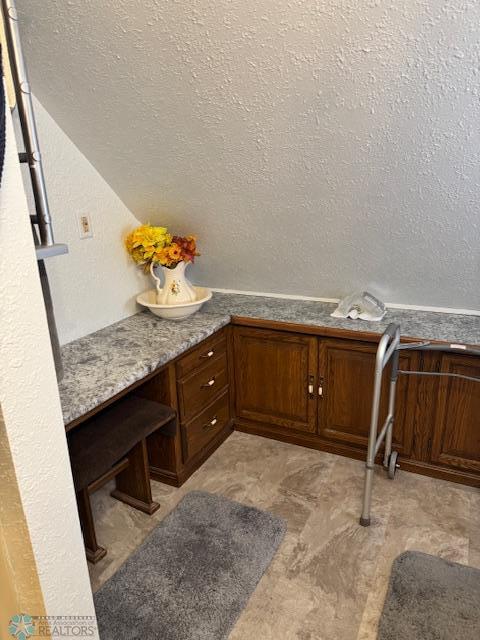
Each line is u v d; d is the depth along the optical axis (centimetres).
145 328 215
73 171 190
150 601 151
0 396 75
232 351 239
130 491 198
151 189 203
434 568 159
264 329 225
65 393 154
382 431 190
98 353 188
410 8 107
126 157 187
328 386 219
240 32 122
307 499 198
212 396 227
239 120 152
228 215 204
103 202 207
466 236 175
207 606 149
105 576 162
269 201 188
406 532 178
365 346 204
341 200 176
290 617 145
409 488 203
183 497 201
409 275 207
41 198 129
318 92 135
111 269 218
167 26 125
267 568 164
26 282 78
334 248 205
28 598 90
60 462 89
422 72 122
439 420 199
